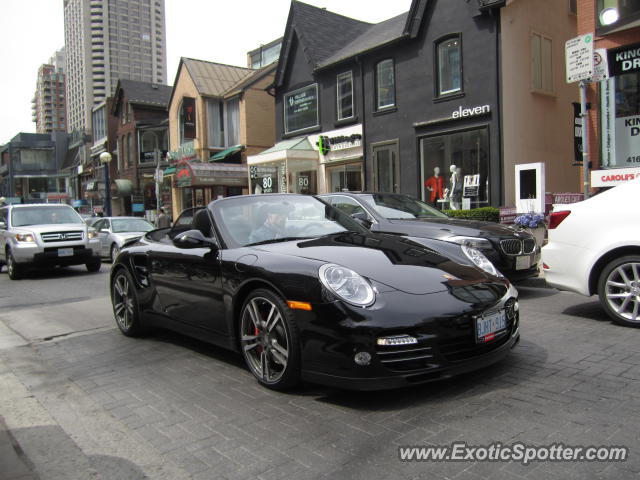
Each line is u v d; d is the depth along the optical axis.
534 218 10.41
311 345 3.26
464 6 14.10
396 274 3.44
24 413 3.52
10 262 11.91
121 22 142.75
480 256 4.16
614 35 10.89
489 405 3.14
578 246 5.20
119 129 38.41
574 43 7.97
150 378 4.14
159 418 3.31
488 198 13.76
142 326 5.43
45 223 12.45
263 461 2.65
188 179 23.38
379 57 16.62
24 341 5.67
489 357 3.35
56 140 64.69
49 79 149.25
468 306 3.29
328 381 3.21
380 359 3.05
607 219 5.02
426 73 15.20
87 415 3.44
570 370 3.73
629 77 10.85
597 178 11.07
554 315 5.63
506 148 13.52
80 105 142.75
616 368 3.73
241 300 3.90
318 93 19.19
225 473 2.56
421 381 3.11
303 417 3.16
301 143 19.39
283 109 21.14
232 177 24.06
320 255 3.65
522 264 6.68
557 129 15.18
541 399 3.20
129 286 5.53
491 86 13.60
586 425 2.82
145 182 35.84
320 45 19.83
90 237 12.51
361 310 3.12
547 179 14.81
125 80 37.31
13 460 2.81
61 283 10.91
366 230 4.81
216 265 4.08
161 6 150.00
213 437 2.98
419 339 3.08
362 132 17.33
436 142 15.16
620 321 4.98
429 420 2.99
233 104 26.53
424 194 15.59
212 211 4.55
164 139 35.75
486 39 13.67
